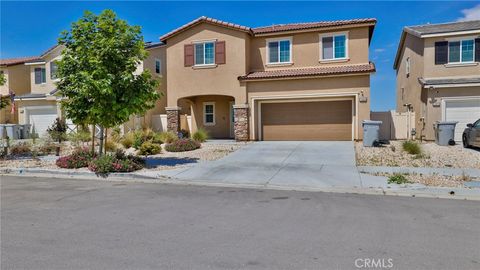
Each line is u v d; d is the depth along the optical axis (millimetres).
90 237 5785
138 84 12953
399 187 9719
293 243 5461
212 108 24797
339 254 5016
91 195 9094
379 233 5914
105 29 12633
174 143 17812
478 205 7855
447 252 5078
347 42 21109
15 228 6277
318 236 5781
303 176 11430
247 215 7098
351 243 5449
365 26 20781
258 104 21719
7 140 17703
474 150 15938
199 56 22281
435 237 5703
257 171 12383
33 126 28766
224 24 21531
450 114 19641
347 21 21125
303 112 21375
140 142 18844
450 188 9375
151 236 5824
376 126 17500
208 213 7266
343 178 11000
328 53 21562
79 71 12328
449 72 20375
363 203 8102
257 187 10273
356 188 9805
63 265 4680
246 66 21688
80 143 20953
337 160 14156
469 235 5797
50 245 5418
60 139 22406
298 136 21469
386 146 17734
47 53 28734
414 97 23578
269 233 5949
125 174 11961
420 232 5957
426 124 20094
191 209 7609
